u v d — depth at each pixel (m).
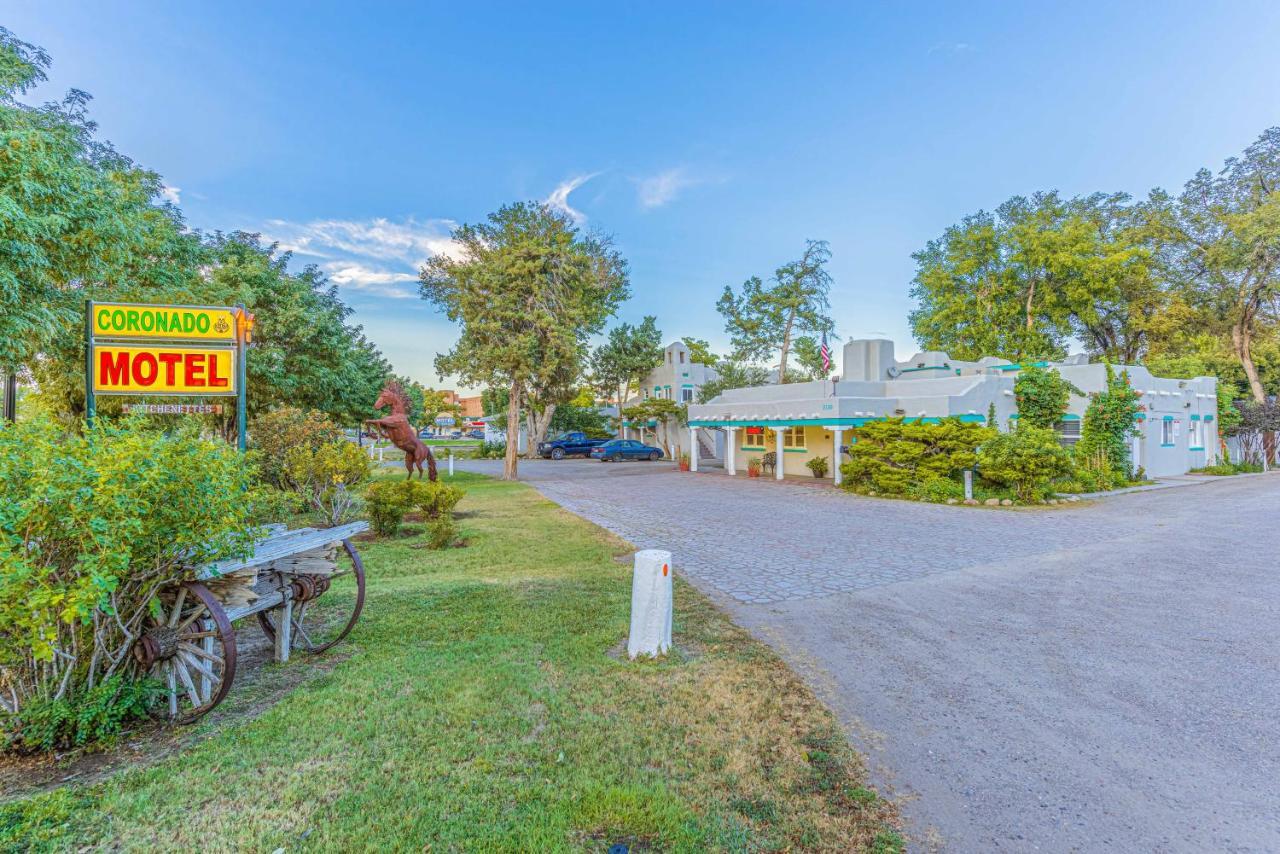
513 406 22.59
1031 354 31.94
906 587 6.81
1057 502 14.09
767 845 2.49
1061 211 33.62
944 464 14.89
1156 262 31.31
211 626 3.82
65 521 2.99
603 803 2.73
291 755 3.14
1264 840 2.52
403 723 3.49
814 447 21.67
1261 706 3.76
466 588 6.64
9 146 7.07
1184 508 12.90
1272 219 24.78
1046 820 2.68
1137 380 19.31
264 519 6.79
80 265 8.82
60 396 13.05
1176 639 5.00
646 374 39.84
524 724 3.49
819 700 3.92
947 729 3.53
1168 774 3.04
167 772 2.97
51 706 3.12
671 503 14.71
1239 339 28.78
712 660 4.58
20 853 2.38
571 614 5.67
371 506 10.41
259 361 15.30
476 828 2.55
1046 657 4.65
